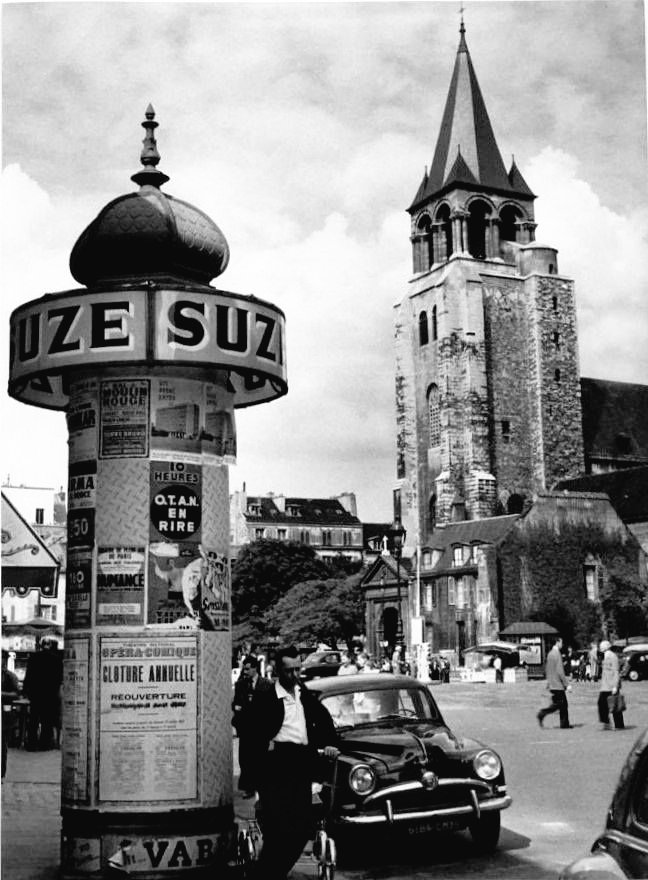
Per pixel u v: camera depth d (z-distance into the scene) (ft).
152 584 34.27
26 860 36.96
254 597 354.33
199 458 35.32
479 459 357.00
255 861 32.19
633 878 17.49
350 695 43.98
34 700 75.77
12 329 35.76
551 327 368.68
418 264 389.19
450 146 386.32
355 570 425.28
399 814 37.81
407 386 378.12
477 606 278.46
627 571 289.12
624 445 387.96
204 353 33.94
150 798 33.45
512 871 35.83
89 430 35.06
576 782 55.47
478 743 41.04
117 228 35.53
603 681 87.92
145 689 33.88
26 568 88.74
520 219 384.27
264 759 31.68
